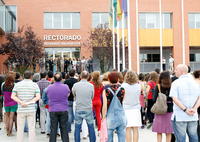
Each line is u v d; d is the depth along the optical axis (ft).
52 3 75.10
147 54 86.02
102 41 67.67
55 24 75.97
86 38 75.72
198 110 17.40
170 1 78.18
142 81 26.07
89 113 17.39
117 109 14.42
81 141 20.22
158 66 72.13
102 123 14.46
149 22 78.95
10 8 74.02
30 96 17.39
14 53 58.44
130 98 16.17
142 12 78.54
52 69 67.67
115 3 50.37
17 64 58.65
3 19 72.23
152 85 23.12
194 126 13.65
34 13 74.38
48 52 76.07
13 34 60.44
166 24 79.87
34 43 61.72
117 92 14.55
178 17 78.48
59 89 17.33
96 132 23.17
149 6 77.71
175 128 14.16
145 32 77.61
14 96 17.16
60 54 76.54
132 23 77.00
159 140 17.03
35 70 62.44
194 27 79.97
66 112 17.52
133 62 76.02
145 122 25.84
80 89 17.26
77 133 17.40
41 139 20.70
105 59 68.28
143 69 72.23
